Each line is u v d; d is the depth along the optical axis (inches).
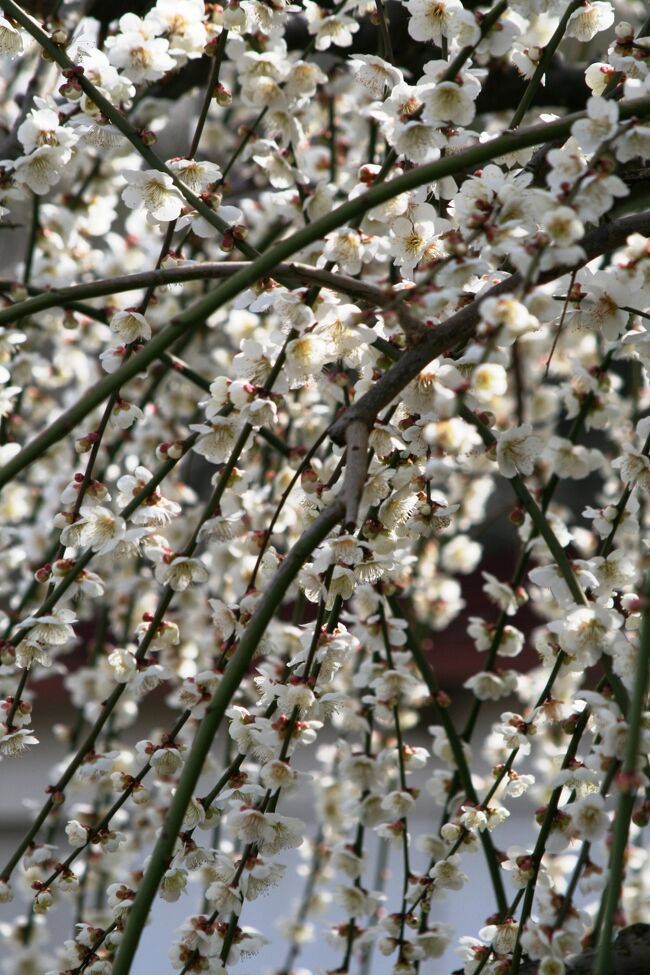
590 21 74.1
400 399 72.2
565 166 69.3
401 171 73.4
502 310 67.8
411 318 70.2
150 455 87.0
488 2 84.8
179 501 86.7
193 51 75.0
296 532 82.0
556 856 81.9
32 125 74.3
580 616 70.4
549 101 85.4
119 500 75.1
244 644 68.7
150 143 73.8
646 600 69.4
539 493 76.5
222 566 83.0
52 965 85.7
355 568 72.6
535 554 85.9
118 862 87.1
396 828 76.8
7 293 79.4
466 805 75.0
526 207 70.6
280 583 68.7
